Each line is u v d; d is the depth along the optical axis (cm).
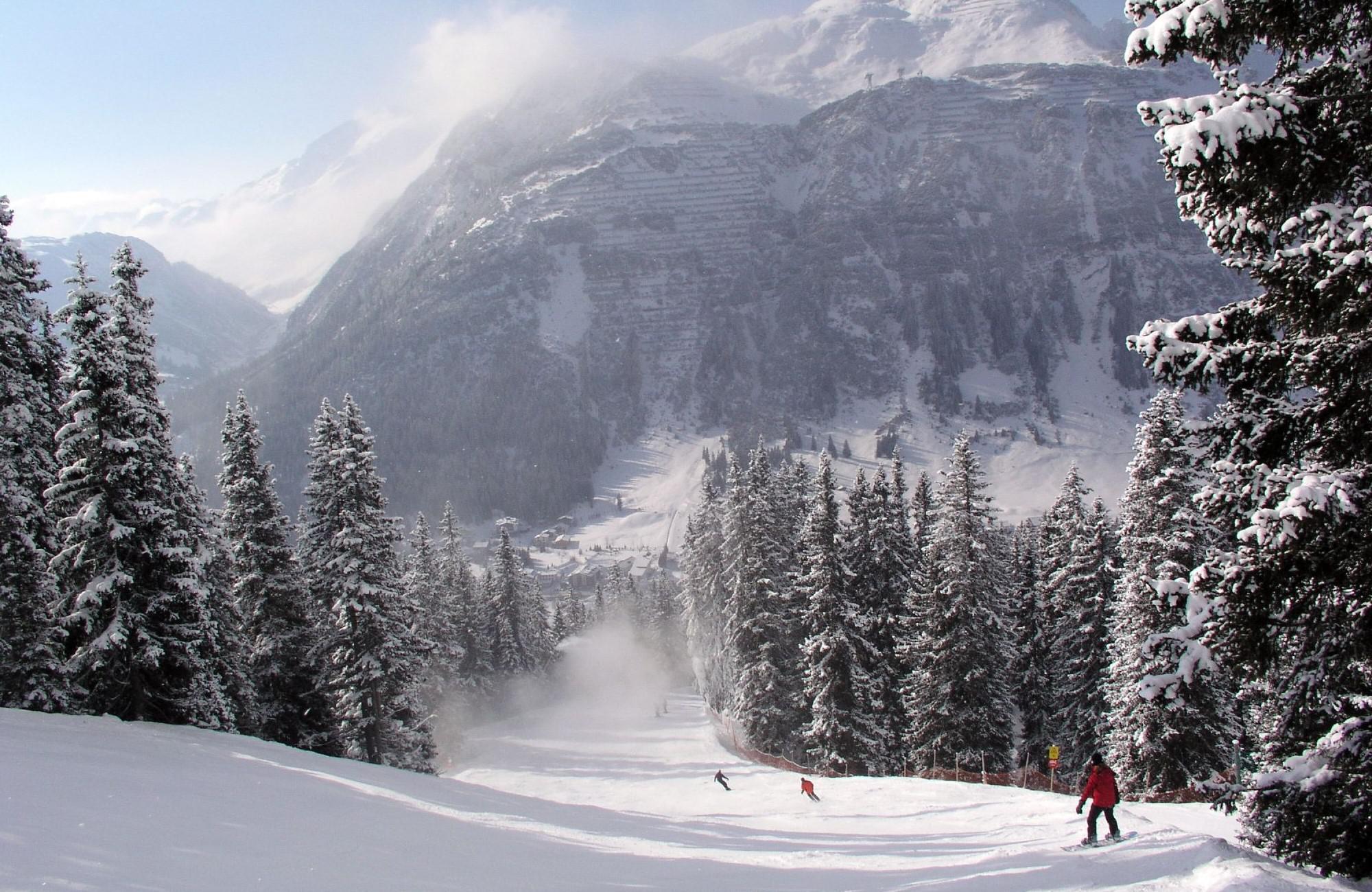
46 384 2619
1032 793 2872
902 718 4250
